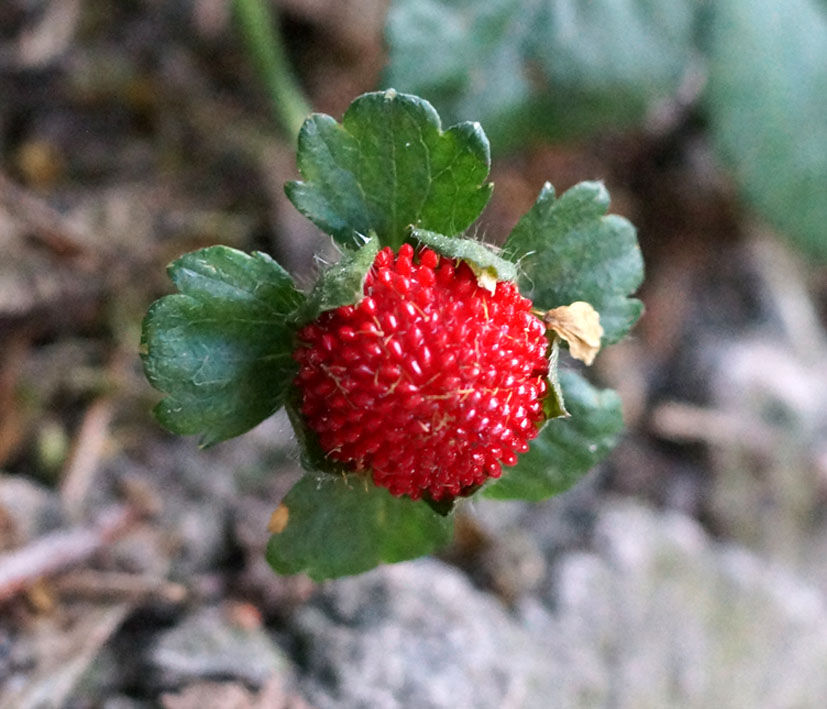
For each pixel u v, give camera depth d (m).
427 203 0.08
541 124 0.11
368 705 0.09
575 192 0.08
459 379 0.07
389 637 0.09
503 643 0.09
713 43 0.12
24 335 0.10
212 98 0.12
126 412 0.10
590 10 0.11
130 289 0.11
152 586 0.09
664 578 0.10
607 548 0.10
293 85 0.12
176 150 0.12
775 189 0.12
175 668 0.09
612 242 0.08
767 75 0.12
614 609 0.10
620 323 0.08
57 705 0.09
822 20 0.12
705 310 0.13
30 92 0.11
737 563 0.11
